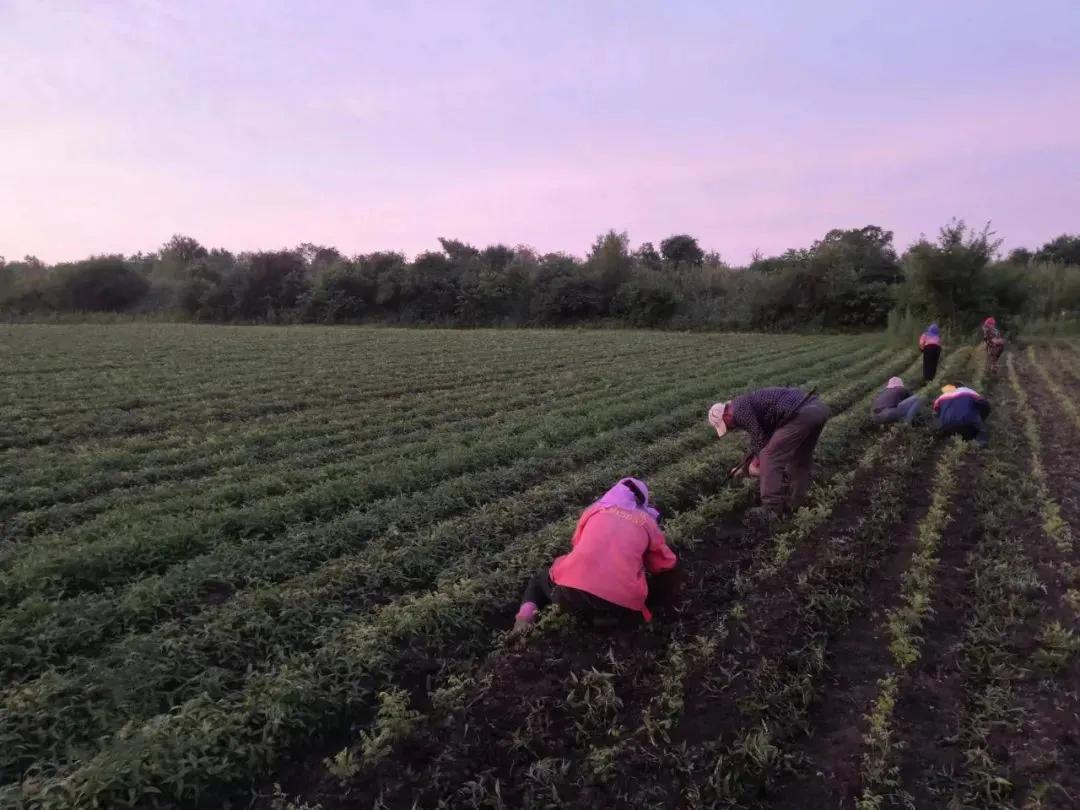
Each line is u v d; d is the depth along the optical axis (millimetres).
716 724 5047
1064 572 7285
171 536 7684
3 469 11062
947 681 5531
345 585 6797
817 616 6336
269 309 57906
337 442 13312
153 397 17500
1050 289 41938
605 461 11398
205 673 5355
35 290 61312
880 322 42062
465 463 11039
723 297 49562
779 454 8727
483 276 53969
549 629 6195
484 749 4766
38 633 5801
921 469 11305
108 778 4023
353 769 4438
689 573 7355
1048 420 15391
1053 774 4500
